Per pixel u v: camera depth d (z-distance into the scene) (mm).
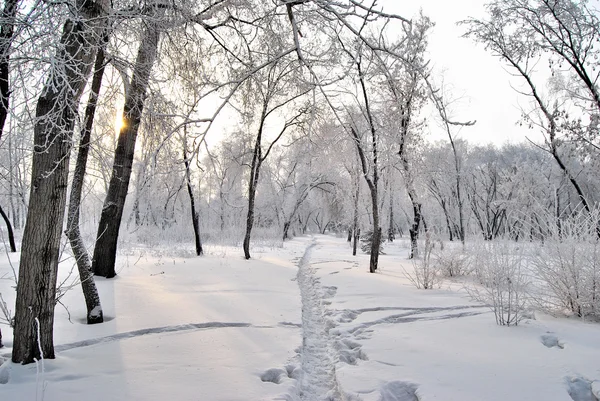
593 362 4141
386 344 5047
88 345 4949
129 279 9516
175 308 6879
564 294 6234
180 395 3494
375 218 13375
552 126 14367
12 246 13797
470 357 4445
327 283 10445
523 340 5012
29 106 3949
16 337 4094
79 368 4105
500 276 6023
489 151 43812
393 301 7871
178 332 5594
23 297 4090
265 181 36406
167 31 5316
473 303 7523
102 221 9625
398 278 11477
